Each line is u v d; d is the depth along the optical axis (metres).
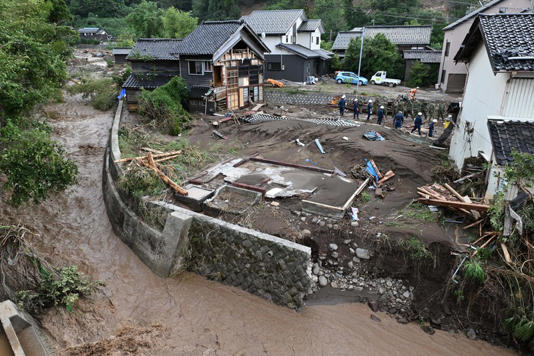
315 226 11.68
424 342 9.38
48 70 14.32
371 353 9.18
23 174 10.88
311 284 10.35
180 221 11.78
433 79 37.16
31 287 10.72
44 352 9.11
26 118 13.97
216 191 13.65
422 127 23.70
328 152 17.69
